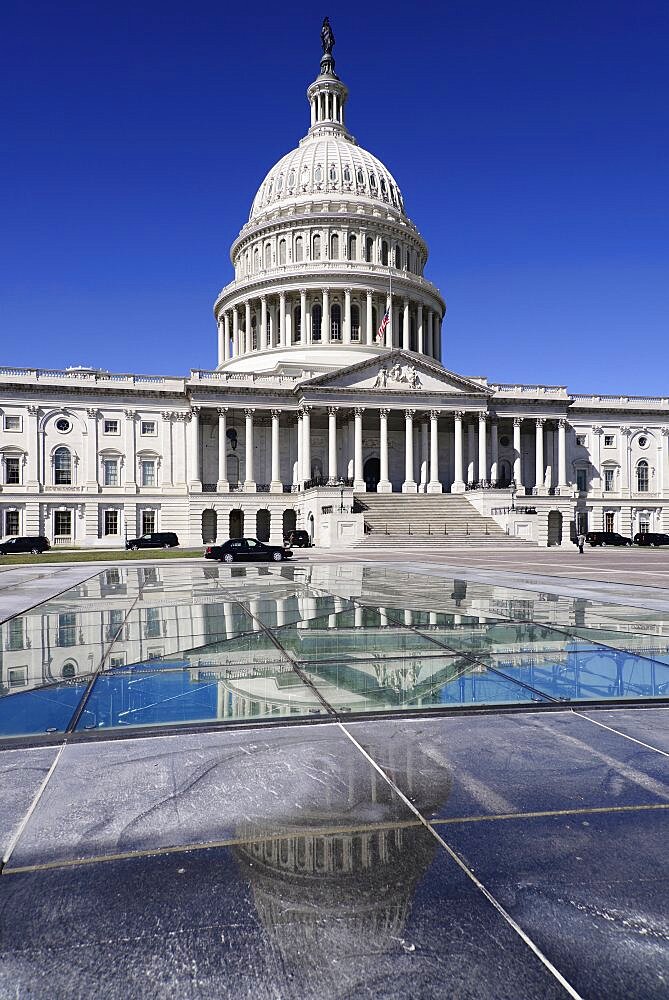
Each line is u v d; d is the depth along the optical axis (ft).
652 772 19.15
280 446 277.64
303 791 17.78
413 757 20.16
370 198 329.72
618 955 11.59
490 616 46.34
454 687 27.58
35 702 25.53
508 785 18.21
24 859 14.46
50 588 73.31
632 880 13.78
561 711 24.61
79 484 252.01
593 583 74.33
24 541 200.44
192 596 62.13
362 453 281.54
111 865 14.25
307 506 233.96
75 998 10.68
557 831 15.71
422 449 282.97
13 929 12.26
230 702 25.44
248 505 253.03
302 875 13.87
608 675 29.53
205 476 270.26
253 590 67.46
